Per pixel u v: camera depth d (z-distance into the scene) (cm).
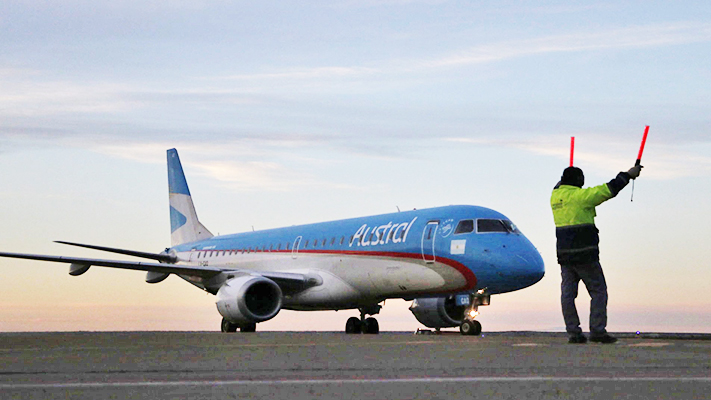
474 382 582
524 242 1898
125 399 490
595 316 1141
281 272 2395
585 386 555
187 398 496
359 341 1230
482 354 871
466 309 1883
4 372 655
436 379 600
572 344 1118
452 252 1923
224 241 3036
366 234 2228
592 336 1144
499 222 1941
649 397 498
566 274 1155
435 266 1967
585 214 1138
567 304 1155
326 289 2331
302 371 673
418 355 859
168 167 3591
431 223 2019
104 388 543
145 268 2369
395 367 710
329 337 1502
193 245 3259
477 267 1867
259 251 2725
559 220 1153
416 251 2020
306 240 2495
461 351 927
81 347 1008
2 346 1039
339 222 2436
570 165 1180
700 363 741
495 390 536
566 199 1143
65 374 641
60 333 1970
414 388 548
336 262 2308
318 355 857
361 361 775
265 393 521
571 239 1137
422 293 2059
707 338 1611
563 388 545
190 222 3431
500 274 1834
